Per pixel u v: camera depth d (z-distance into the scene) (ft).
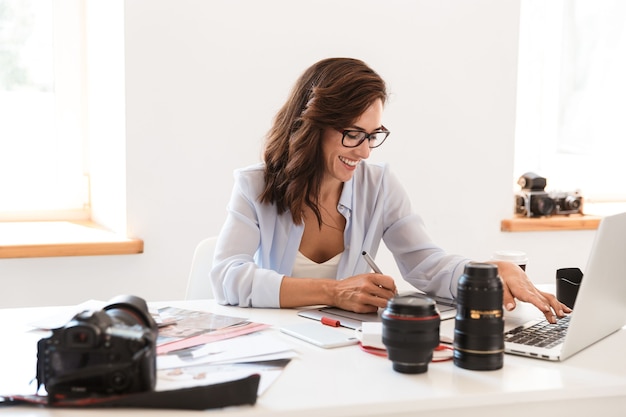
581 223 11.32
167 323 5.24
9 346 4.78
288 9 9.77
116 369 3.72
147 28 9.14
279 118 6.72
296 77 9.91
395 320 4.22
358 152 6.30
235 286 5.91
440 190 10.79
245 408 3.71
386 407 3.82
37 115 10.11
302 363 4.43
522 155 11.88
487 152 10.96
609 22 12.07
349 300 5.66
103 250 9.00
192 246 9.63
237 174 6.63
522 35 11.66
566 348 4.55
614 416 4.22
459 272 6.22
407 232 6.98
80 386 3.75
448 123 10.73
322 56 10.02
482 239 11.08
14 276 8.94
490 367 4.33
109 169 9.77
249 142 9.78
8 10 9.82
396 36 10.34
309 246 6.75
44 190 10.28
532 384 4.11
